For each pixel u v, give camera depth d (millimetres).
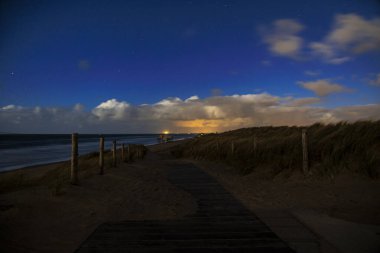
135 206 6871
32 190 7402
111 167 13453
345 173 8992
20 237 4562
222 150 20016
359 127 11109
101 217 5895
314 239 4656
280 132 22016
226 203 7336
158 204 7156
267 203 7293
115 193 8117
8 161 28109
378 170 8438
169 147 41500
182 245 4398
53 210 5953
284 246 4363
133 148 25469
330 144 10797
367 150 9492
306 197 7688
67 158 31359
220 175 12672
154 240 4602
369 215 5938
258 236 4793
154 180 10992
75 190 7660
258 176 11438
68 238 4668
